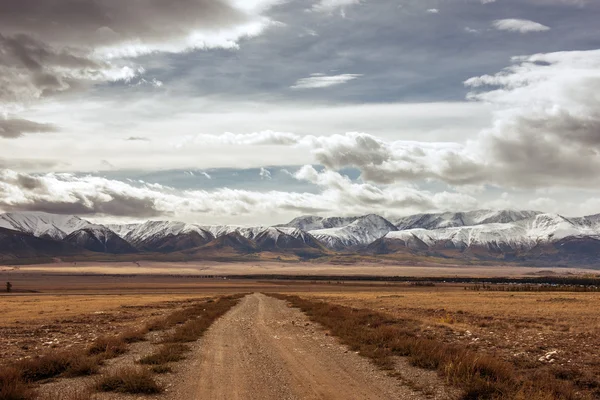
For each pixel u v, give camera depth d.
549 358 23.72
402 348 24.95
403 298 96.88
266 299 95.00
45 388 17.16
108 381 17.20
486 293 125.75
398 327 37.19
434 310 60.97
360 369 21.11
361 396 16.42
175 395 16.48
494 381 17.48
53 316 54.88
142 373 18.00
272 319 48.00
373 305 72.12
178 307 71.69
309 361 23.16
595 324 42.22
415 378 19.08
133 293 149.50
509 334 34.12
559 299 88.75
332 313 49.94
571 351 26.45
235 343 29.66
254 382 18.48
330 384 18.17
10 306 78.38
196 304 73.94
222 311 57.69
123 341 28.70
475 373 18.48
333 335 34.22
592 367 21.88
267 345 28.81
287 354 25.36
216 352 25.91
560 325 41.31
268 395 16.53
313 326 40.88
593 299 88.81
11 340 31.56
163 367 20.77
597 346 28.38
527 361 22.72
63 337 33.59
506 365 20.23
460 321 45.09
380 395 16.55
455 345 27.61
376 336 29.53
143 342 29.89
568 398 16.27
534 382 17.80
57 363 20.20
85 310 66.38
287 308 66.69
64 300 101.75
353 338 30.28
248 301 86.19
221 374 19.97
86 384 17.84
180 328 36.22
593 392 17.86
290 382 18.50
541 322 44.00
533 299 90.19
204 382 18.45
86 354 23.58
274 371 20.64
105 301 94.50
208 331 36.47
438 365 20.95
